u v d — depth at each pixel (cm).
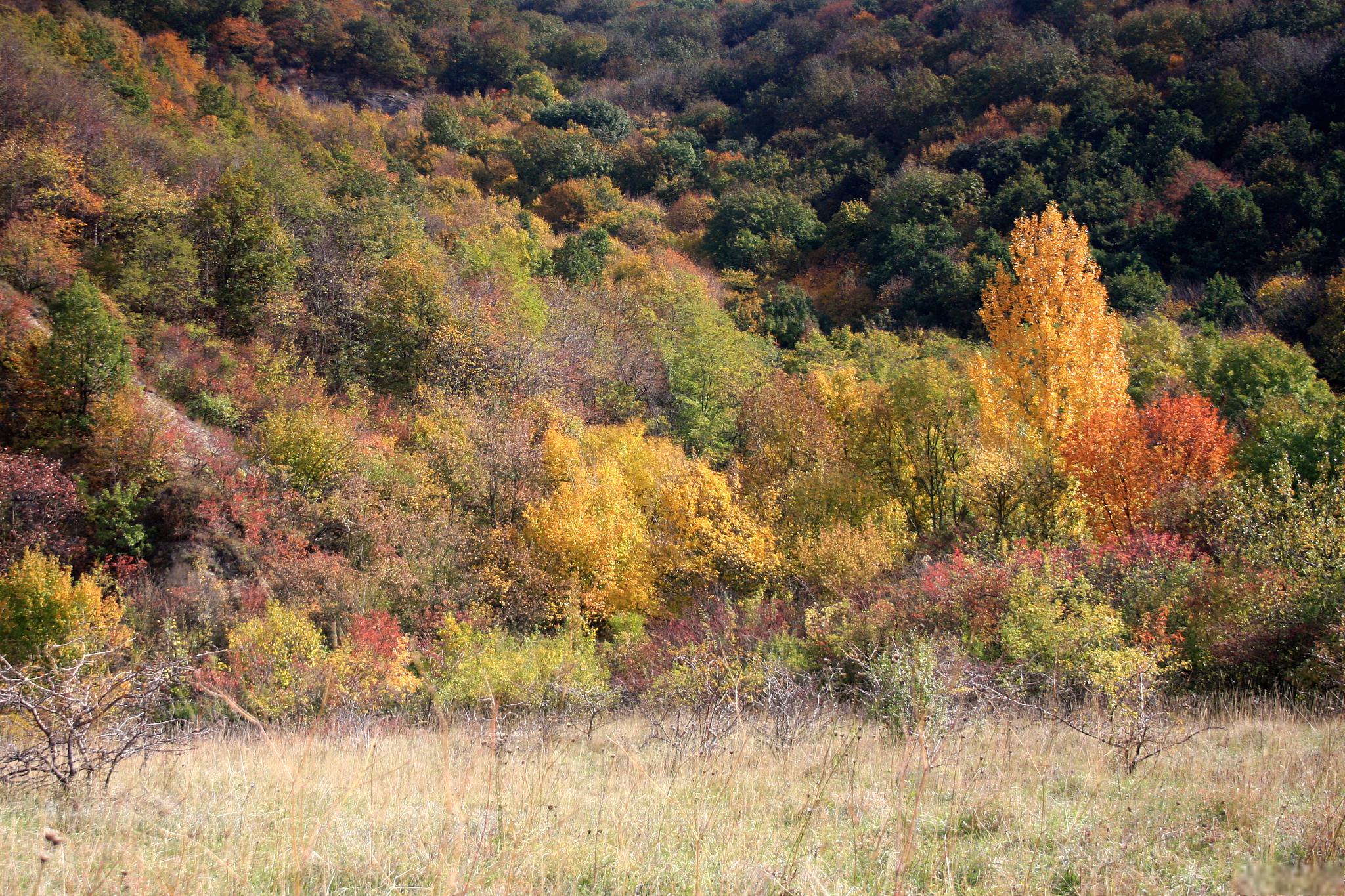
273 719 1327
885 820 506
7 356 2364
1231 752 744
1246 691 1157
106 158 3319
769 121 8188
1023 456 1961
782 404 2780
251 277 3177
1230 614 1215
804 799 579
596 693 1435
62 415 2297
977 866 433
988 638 1303
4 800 529
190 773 647
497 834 444
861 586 1812
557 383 3203
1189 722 919
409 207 4372
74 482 2156
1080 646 1170
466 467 2494
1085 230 2184
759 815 541
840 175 6669
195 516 2202
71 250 2925
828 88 7800
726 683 1224
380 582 2080
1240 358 2556
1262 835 448
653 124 8662
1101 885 392
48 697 582
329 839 443
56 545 2020
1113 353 2169
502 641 1748
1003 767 686
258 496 2308
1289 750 725
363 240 3594
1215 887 380
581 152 7150
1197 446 1791
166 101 4488
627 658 1741
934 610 1451
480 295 3412
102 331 2352
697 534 2280
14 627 1662
